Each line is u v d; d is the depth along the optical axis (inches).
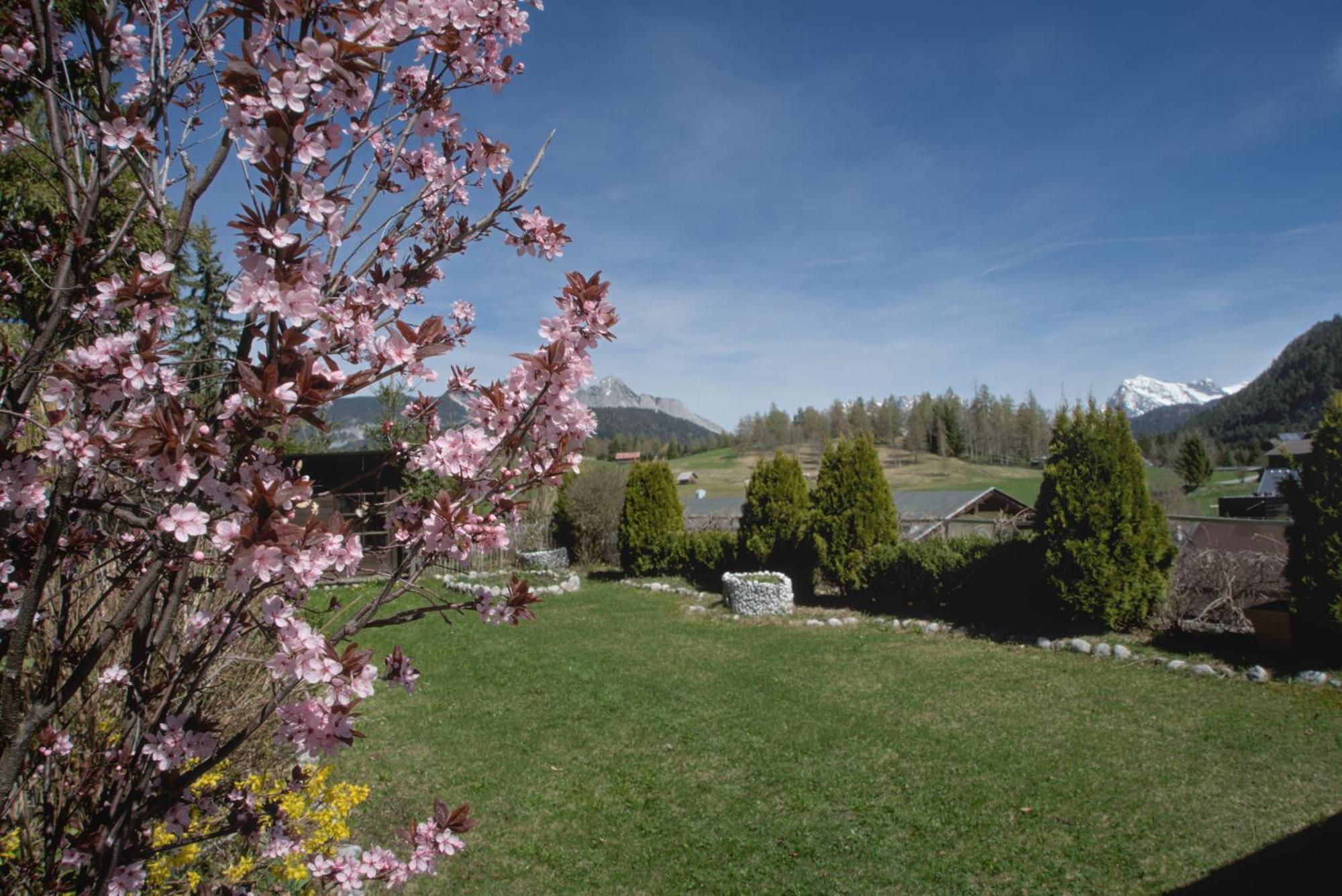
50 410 60.9
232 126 50.7
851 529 446.6
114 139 57.7
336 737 61.1
